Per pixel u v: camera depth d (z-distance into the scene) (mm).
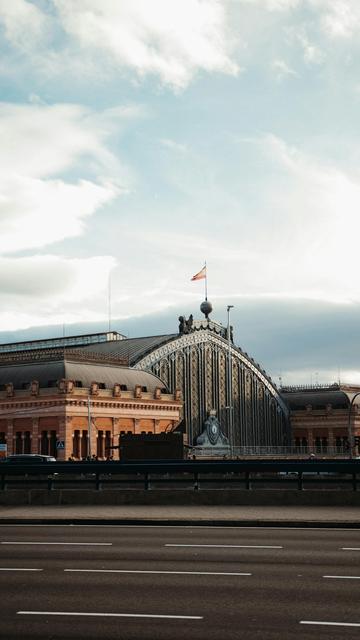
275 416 122312
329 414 125000
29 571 16688
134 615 12734
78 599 13891
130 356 97188
